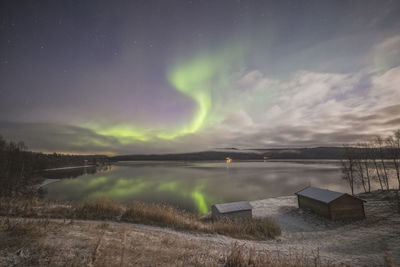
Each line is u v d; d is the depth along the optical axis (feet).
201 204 178.40
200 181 364.17
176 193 241.35
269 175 423.64
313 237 61.93
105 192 246.27
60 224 33.30
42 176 400.06
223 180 369.50
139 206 56.39
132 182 357.20
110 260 19.58
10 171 256.93
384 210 93.97
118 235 31.91
